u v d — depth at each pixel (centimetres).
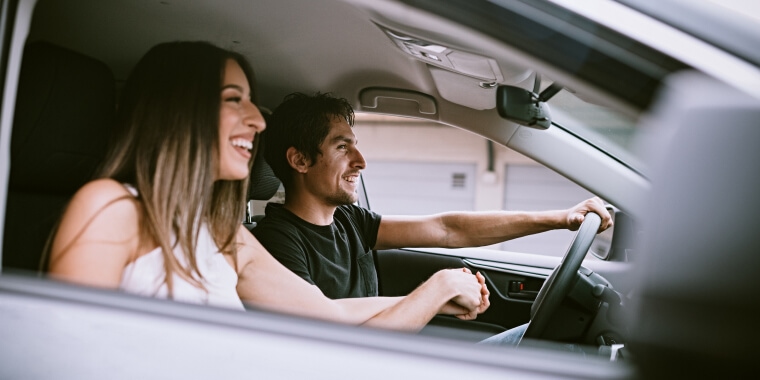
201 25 202
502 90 205
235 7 192
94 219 132
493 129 237
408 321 171
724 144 82
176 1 189
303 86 235
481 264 268
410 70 217
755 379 79
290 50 216
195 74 151
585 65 99
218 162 154
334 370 94
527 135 233
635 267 85
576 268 196
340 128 221
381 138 1641
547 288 197
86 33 199
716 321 80
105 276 130
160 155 144
